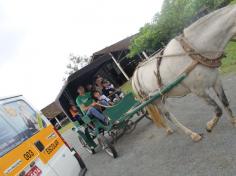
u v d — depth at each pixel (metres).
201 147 6.05
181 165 5.81
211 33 5.29
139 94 7.61
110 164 8.04
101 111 9.26
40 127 7.39
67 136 21.59
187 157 5.99
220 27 5.20
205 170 5.16
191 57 5.48
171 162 6.17
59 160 7.27
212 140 6.05
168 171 5.86
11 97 7.16
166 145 7.21
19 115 6.96
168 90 6.10
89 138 9.73
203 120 7.34
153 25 19.89
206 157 5.57
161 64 6.11
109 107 8.58
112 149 8.29
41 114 7.86
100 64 10.42
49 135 7.50
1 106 6.60
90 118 8.63
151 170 6.30
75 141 16.59
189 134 6.60
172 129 7.95
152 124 9.70
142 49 20.67
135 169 6.80
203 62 5.38
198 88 5.71
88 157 10.03
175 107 9.58
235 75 9.27
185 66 5.61
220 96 5.86
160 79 6.25
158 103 7.16
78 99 9.38
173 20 18.91
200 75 5.50
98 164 8.58
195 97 9.59
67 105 10.49
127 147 8.66
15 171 5.75
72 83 10.29
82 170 8.12
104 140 8.37
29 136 6.73
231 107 6.93
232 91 7.96
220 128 6.31
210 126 6.19
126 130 9.51
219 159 5.26
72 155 7.95
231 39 5.35
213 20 5.28
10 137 6.17
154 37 19.62
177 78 5.72
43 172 6.50
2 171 5.46
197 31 5.45
